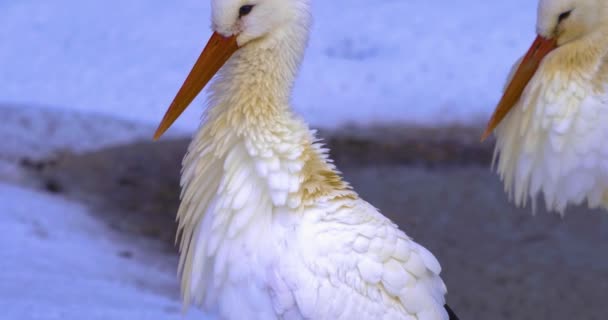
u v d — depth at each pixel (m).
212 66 6.86
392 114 21.27
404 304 6.20
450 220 15.55
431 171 17.83
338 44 25.23
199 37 25.69
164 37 25.69
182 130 20.23
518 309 12.62
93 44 25.28
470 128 20.44
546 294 13.05
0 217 13.86
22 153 18.19
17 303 9.71
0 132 19.08
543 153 8.29
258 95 6.61
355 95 22.33
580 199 8.27
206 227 6.54
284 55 6.75
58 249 12.82
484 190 16.80
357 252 6.21
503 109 8.47
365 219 6.32
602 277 13.52
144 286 12.09
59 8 27.42
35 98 21.97
